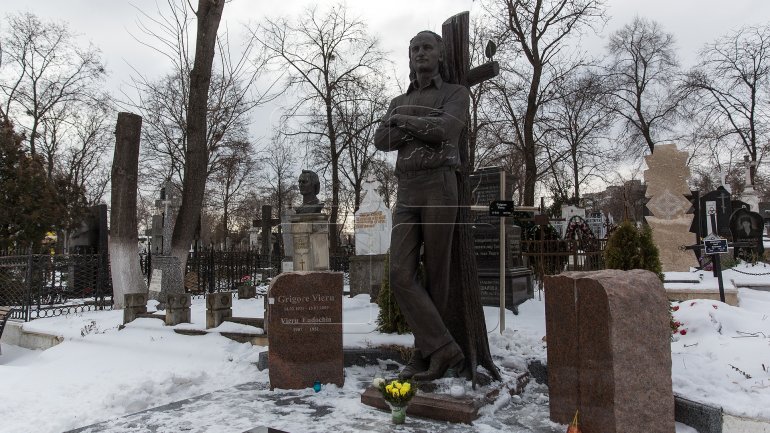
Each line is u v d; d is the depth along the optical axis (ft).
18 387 19.89
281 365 18.45
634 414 12.46
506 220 31.91
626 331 12.60
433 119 16.14
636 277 13.42
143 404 18.44
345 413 15.34
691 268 41.39
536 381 18.26
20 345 33.24
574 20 68.59
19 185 48.14
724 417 12.86
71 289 44.86
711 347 17.33
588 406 13.02
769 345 16.12
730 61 87.81
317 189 39.34
